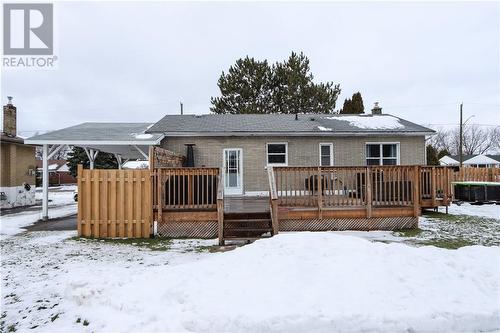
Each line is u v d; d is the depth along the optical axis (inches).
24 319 149.2
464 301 138.7
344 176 397.4
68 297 169.3
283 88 964.6
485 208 541.6
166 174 341.1
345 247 182.9
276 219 317.4
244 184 546.9
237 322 126.3
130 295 155.6
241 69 970.7
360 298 138.2
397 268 161.0
